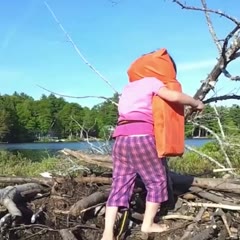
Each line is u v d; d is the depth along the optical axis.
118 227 1.54
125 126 1.48
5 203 1.64
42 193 1.84
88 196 1.67
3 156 5.43
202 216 1.59
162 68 1.52
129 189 1.49
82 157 1.97
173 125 1.46
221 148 2.30
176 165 3.10
